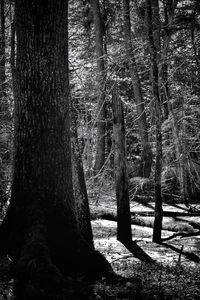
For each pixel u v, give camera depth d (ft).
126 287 22.77
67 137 26.25
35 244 22.90
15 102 26.37
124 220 33.86
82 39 81.20
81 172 30.78
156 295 21.97
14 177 25.99
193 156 56.29
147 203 51.65
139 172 63.67
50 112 25.62
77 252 24.52
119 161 34.06
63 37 25.88
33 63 25.39
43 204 25.18
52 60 25.49
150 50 35.17
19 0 25.53
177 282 24.30
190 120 55.11
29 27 25.27
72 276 23.84
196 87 58.03
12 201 25.68
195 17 57.77
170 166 54.65
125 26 64.75
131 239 33.76
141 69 71.41
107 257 29.78
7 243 24.75
